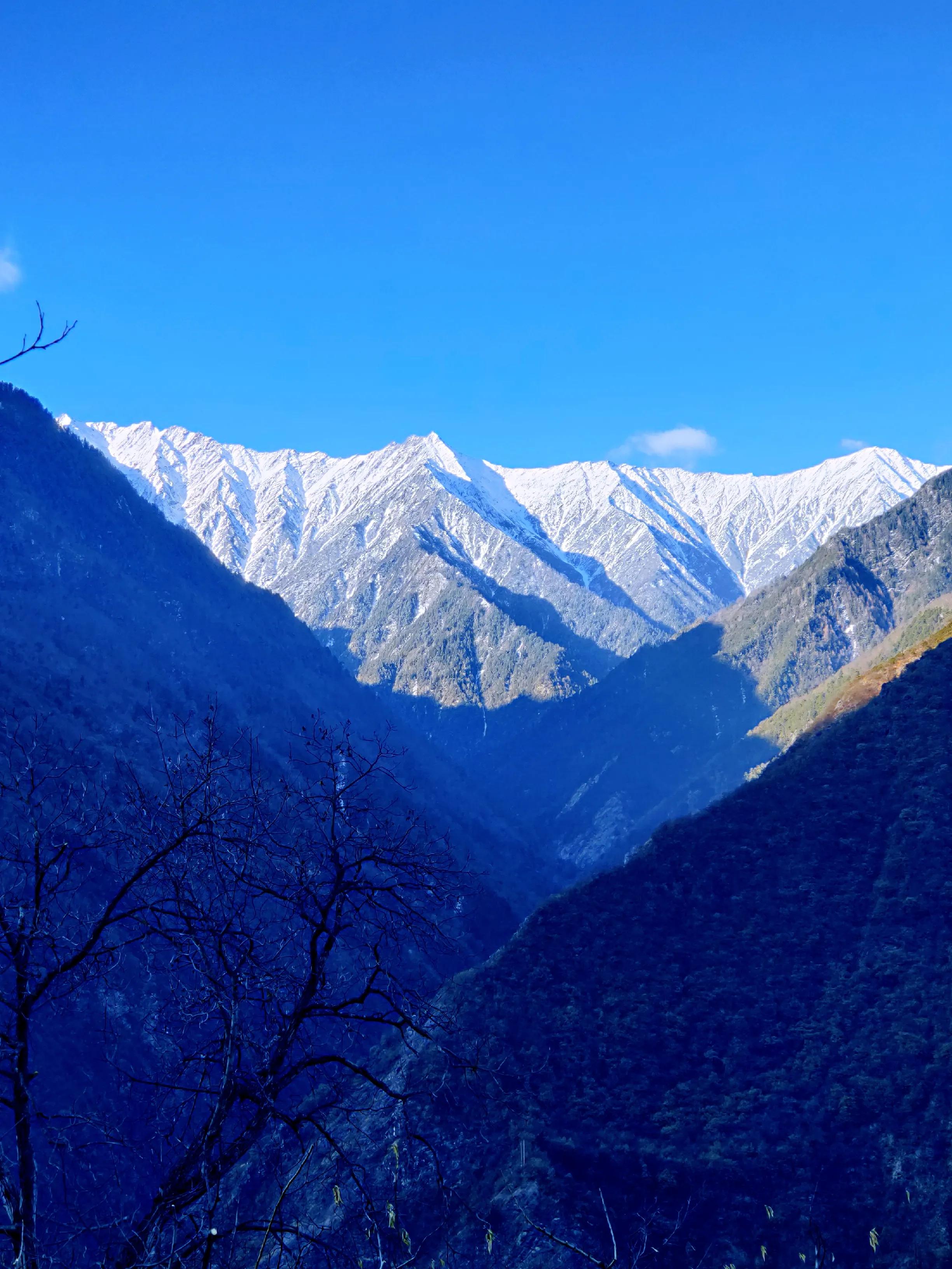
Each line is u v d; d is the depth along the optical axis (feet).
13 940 25.02
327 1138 25.81
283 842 27.27
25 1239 22.34
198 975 26.27
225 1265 24.22
